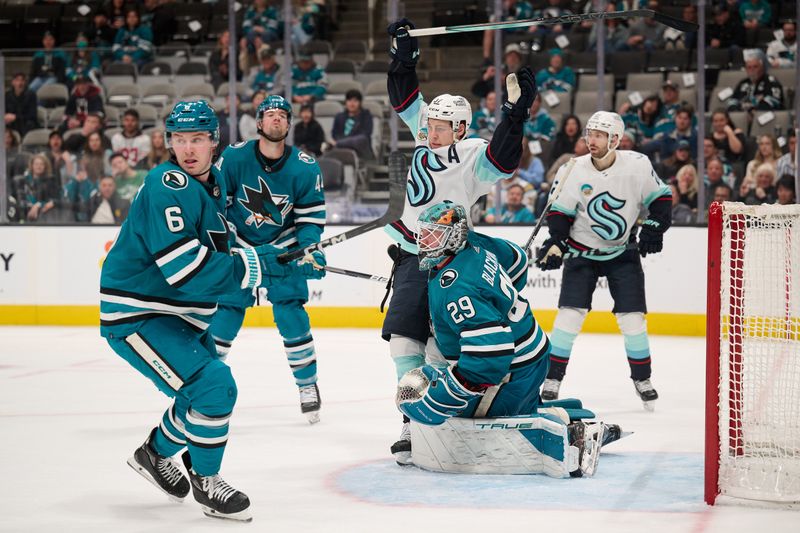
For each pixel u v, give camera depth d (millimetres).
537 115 20188
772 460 7430
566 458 7410
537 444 7598
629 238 11250
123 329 6352
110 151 21062
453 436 7711
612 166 10867
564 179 10672
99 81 22125
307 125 21031
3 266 20844
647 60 21797
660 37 22062
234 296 10102
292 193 10234
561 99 21500
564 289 11156
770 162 19172
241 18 23531
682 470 7797
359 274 9414
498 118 20875
